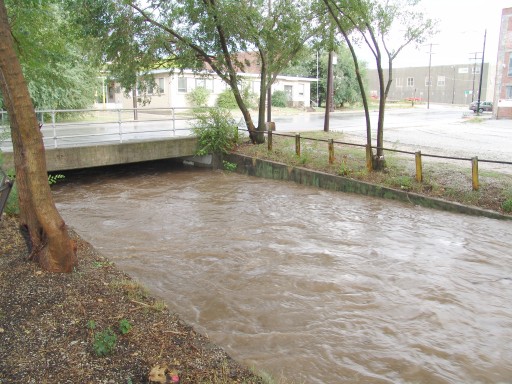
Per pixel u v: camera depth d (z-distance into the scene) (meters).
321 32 16.55
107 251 8.51
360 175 13.26
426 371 4.79
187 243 8.99
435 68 78.94
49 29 13.59
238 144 17.67
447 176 12.36
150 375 3.86
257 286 6.91
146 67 16.30
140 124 25.34
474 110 44.03
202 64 17.00
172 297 6.55
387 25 12.71
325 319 5.89
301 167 14.74
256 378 4.07
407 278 7.22
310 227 10.08
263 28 16.02
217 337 5.41
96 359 4.08
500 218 10.07
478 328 5.73
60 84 16.25
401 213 11.01
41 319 4.66
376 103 59.50
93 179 15.93
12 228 7.51
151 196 13.35
